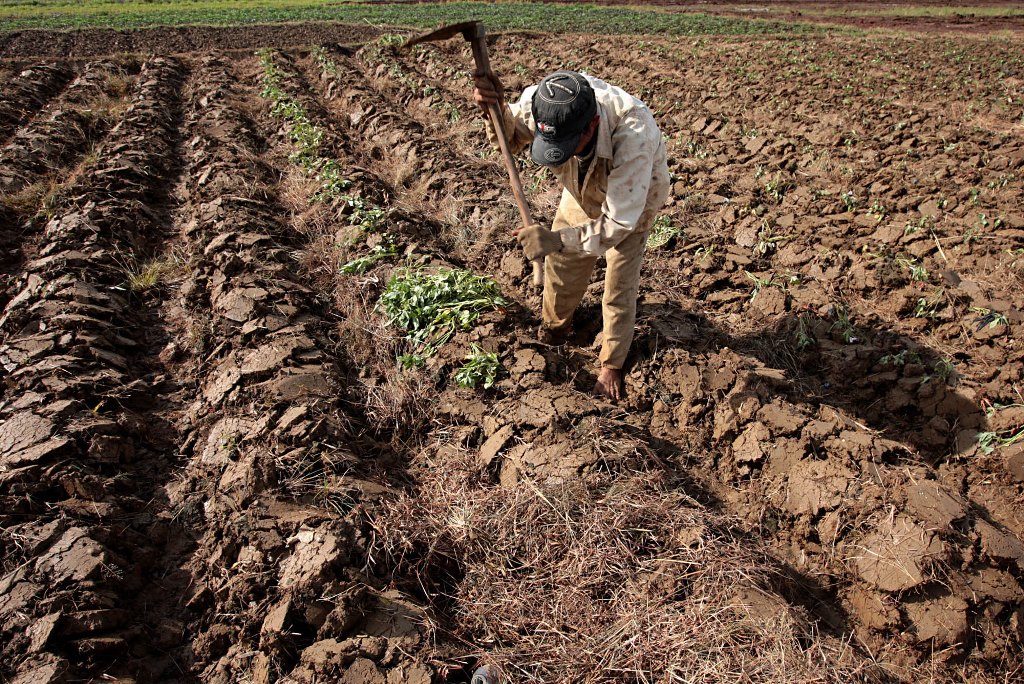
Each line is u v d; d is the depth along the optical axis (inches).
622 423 159.8
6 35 747.4
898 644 119.3
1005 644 117.4
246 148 363.6
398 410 169.0
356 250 246.8
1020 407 168.6
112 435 154.9
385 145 384.2
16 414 156.3
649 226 162.4
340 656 108.7
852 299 229.8
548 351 186.7
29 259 256.5
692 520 133.3
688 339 197.5
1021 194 296.2
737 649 108.7
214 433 160.2
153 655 115.3
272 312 204.1
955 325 206.4
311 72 624.7
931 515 129.6
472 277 210.5
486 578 125.3
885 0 1206.3
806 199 308.0
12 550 125.7
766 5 1197.7
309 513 132.8
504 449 153.6
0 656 108.3
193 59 660.7
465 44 759.1
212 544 134.1
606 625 115.9
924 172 331.9
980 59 612.1
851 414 177.3
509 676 108.3
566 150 128.4
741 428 159.8
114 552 127.8
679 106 482.9
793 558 136.2
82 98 481.4
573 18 991.6
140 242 261.9
